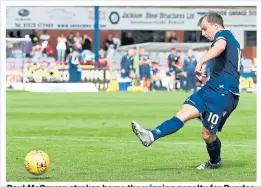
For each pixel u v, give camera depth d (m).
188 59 52.66
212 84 16.94
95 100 41.88
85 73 54.56
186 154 20.55
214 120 16.94
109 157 19.94
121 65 54.31
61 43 56.06
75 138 24.38
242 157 19.98
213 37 17.16
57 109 35.53
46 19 59.47
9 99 42.22
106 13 60.03
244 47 60.72
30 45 54.16
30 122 29.45
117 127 27.88
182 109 16.91
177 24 60.72
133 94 48.56
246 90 54.31
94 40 58.66
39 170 15.95
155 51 56.22
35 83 52.16
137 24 60.56
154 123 29.69
